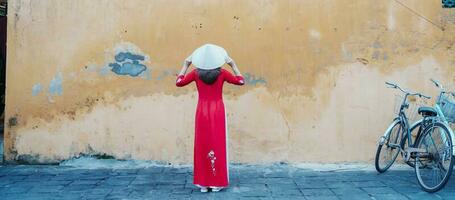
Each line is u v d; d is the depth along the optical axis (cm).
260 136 604
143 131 606
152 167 603
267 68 602
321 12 602
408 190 490
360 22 600
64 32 607
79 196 472
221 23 603
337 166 601
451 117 504
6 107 610
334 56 601
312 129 603
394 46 600
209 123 485
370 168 597
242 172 578
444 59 598
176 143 606
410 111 597
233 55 602
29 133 610
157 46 605
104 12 606
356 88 602
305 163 603
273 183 525
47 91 608
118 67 605
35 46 607
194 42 603
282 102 603
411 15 599
